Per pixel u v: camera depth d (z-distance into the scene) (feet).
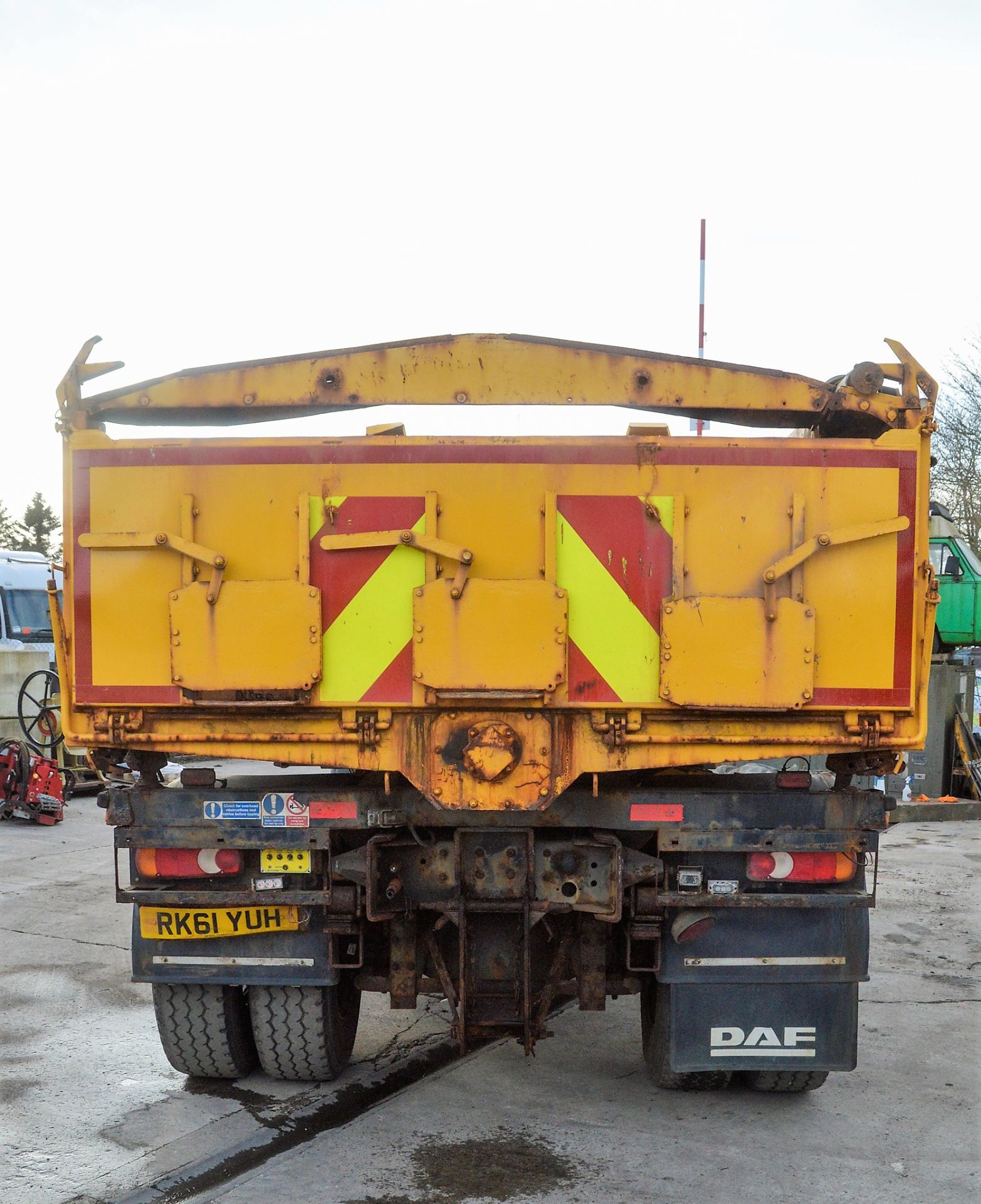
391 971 13.21
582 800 12.59
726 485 12.23
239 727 12.54
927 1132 13.19
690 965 12.86
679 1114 13.64
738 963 12.85
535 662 12.15
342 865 12.56
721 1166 12.22
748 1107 13.89
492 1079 14.79
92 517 12.49
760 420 13.74
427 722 12.40
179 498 12.42
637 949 13.28
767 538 12.22
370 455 12.30
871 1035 16.79
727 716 12.30
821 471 12.22
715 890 12.64
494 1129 13.17
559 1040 16.47
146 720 12.62
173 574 12.46
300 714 12.49
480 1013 13.07
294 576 12.38
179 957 13.26
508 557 12.26
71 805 42.16
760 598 12.12
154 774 13.37
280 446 12.34
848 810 12.52
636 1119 13.48
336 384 12.96
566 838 12.78
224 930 13.11
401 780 13.03
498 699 12.21
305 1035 13.88
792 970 12.85
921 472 12.25
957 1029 17.08
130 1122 13.32
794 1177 11.97
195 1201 11.39
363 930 13.20
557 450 12.23
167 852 12.93
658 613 12.22
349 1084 14.55
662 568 12.23
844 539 12.06
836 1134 13.10
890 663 12.19
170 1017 13.91
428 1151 12.55
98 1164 12.19
